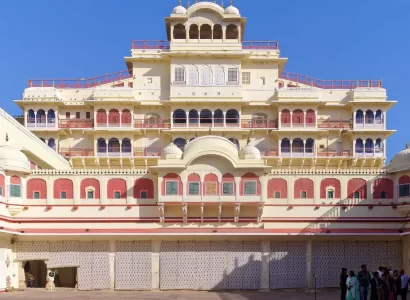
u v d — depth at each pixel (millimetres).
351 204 47531
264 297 41438
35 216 47156
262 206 46688
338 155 66938
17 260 46781
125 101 65188
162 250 47188
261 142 66812
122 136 66062
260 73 67500
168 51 67062
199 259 47031
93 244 47188
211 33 67000
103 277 46750
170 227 46938
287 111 66188
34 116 66438
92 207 47469
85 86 68250
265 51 67125
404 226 46781
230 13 66812
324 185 48031
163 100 66438
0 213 44344
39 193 47719
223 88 65688
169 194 46688
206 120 66062
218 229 46719
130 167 65812
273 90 67188
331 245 47375
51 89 66562
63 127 66375
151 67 67312
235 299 39875
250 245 47281
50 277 46906
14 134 51000
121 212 47375
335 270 47062
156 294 43781
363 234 46594
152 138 66875
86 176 48031
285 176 48156
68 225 47031
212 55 65438
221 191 46750
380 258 47219
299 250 47344
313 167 66375
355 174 47969
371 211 47375
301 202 47875
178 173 46906
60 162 59094
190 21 67062
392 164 48188
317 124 66688
